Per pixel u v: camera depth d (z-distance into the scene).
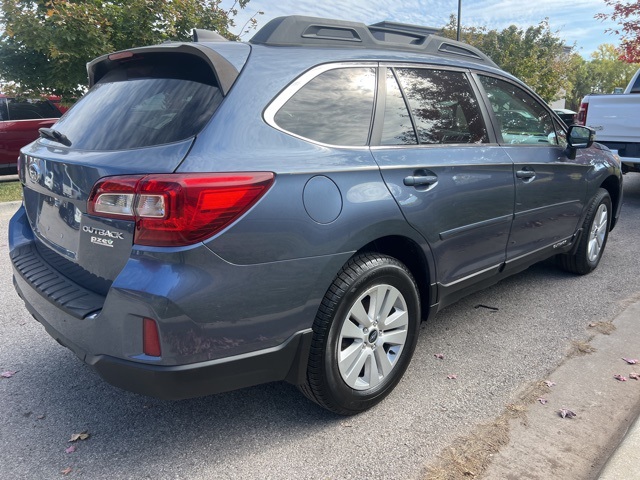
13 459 2.42
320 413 2.78
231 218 2.07
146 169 2.07
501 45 22.47
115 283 2.04
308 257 2.29
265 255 2.17
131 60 2.74
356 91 2.72
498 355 3.39
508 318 3.97
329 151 2.48
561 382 3.04
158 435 2.60
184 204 1.98
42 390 3.00
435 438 2.55
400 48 3.15
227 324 2.12
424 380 3.09
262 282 2.18
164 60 2.59
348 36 2.93
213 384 2.17
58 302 2.29
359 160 2.56
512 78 3.88
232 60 2.39
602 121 8.34
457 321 3.92
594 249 4.90
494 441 2.51
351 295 2.47
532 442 2.50
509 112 3.74
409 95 2.98
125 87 2.63
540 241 4.01
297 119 2.44
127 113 2.44
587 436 2.55
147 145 2.21
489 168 3.28
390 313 2.78
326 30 2.86
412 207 2.72
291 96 2.45
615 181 5.04
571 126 4.12
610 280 4.79
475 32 22.58
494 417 2.71
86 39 9.12
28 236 3.04
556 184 4.00
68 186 2.35
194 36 2.87
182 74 2.46
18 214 3.29
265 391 3.00
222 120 2.21
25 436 2.59
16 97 10.28
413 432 2.60
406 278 2.76
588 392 2.94
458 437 2.55
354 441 2.54
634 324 3.82
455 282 3.19
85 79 9.77
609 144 8.37
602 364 3.25
